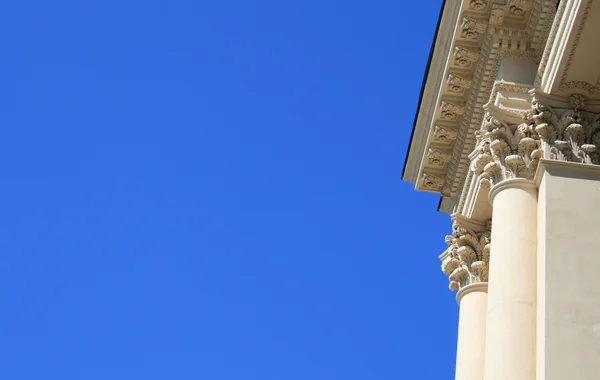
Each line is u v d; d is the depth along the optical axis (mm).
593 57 32312
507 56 36312
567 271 29984
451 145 41094
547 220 31047
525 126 33938
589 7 30938
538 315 30422
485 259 39281
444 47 38625
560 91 33406
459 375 37938
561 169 32094
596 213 31109
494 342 31344
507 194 33344
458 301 39688
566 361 28328
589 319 29031
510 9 36125
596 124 33156
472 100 38750
